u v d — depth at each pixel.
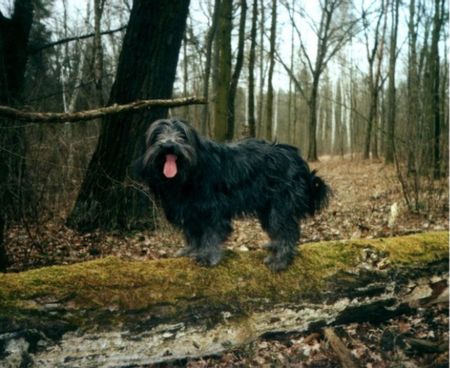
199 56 10.65
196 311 1.97
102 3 5.21
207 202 2.08
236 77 7.31
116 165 3.68
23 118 2.06
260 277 2.12
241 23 7.31
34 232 3.50
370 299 2.27
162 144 1.94
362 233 4.05
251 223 4.40
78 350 1.80
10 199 3.00
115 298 1.86
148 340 1.90
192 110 12.60
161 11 3.56
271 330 2.11
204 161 2.07
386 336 2.30
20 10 3.92
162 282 1.97
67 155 3.18
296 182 2.28
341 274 2.23
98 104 4.62
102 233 3.59
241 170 2.17
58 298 1.80
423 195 5.01
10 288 1.78
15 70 3.82
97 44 4.68
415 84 5.75
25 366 1.73
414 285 2.35
